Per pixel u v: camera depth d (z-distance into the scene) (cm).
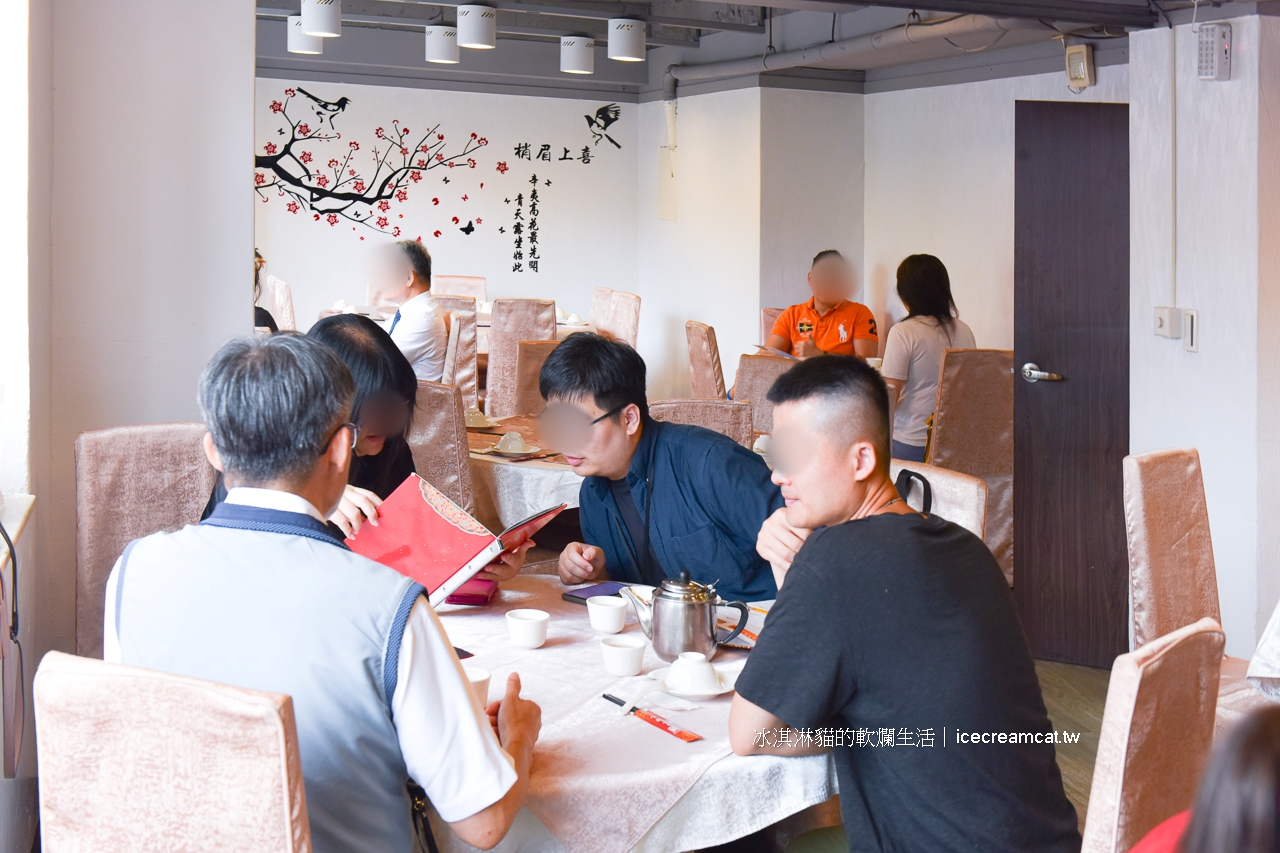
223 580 120
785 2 568
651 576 234
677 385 852
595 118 885
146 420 301
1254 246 336
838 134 733
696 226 808
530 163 875
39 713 113
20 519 226
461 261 870
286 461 124
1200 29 341
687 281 827
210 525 125
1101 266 386
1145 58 372
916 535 150
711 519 222
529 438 420
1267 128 334
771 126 720
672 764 144
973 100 634
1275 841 63
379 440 226
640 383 225
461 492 353
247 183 304
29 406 252
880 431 158
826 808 186
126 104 293
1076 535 394
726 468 220
